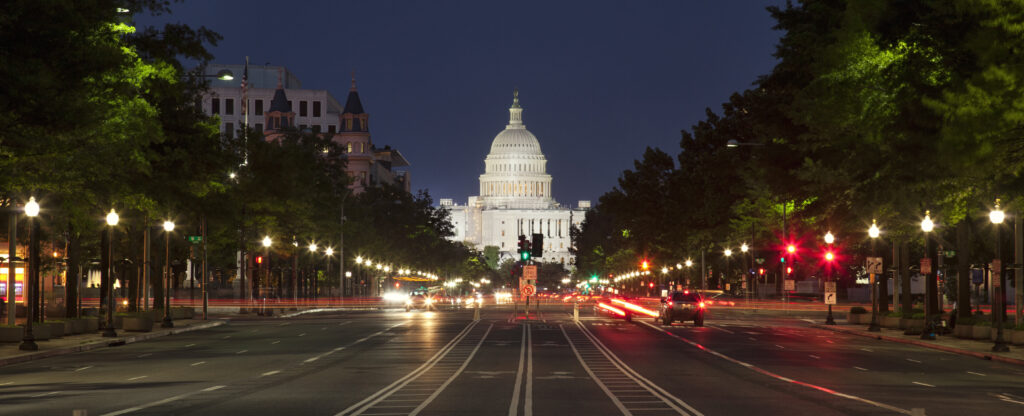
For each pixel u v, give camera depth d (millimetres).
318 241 98125
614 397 21438
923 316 50531
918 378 26344
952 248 58469
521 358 33250
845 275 110500
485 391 22766
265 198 72750
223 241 73688
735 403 20203
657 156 106125
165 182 48562
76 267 50125
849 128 38375
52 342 41375
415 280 166375
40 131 30156
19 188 37062
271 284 106812
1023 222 41906
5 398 21766
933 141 29781
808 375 27062
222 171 52875
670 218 99562
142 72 39625
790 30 51438
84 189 41188
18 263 46094
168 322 54875
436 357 33750
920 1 31594
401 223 154125
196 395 22078
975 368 30328
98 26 31781
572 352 36219
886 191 38688
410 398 21312
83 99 30938
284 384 24578
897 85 31281
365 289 152250
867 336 50906
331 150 115375
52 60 29656
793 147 53469
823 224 65812
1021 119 25484
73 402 20812
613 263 184500
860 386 23938
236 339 46312
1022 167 28125
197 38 43156
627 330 53500
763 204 81688
